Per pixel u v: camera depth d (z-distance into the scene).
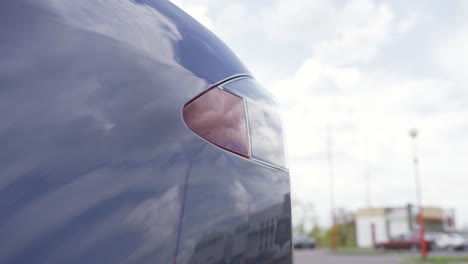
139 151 0.97
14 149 0.83
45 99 0.90
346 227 54.00
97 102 0.96
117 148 0.94
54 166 0.85
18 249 0.75
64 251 0.79
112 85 1.00
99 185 0.88
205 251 1.01
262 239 1.17
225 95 1.26
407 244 34.84
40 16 0.98
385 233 49.97
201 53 1.29
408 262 20.48
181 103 1.11
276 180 1.31
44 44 0.95
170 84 1.12
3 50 0.90
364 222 52.03
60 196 0.83
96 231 0.84
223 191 1.10
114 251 0.85
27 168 0.82
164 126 1.04
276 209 1.26
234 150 1.20
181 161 1.04
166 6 1.34
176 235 0.96
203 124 1.15
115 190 0.90
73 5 1.05
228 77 1.31
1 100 0.86
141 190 0.93
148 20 1.21
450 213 55.28
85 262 0.81
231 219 1.10
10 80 0.88
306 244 40.91
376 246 36.66
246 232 1.13
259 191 1.22
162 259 0.92
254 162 1.25
